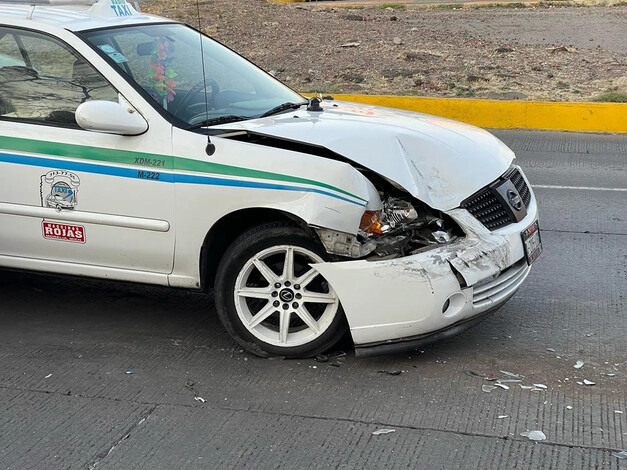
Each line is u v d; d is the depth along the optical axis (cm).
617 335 488
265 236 438
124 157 455
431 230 436
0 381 439
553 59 1681
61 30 487
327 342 445
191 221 448
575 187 875
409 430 383
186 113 471
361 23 2192
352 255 423
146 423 394
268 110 510
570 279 589
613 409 399
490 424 387
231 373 444
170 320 520
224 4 2209
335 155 445
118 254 470
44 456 367
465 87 1416
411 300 416
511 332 492
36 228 480
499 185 471
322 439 377
